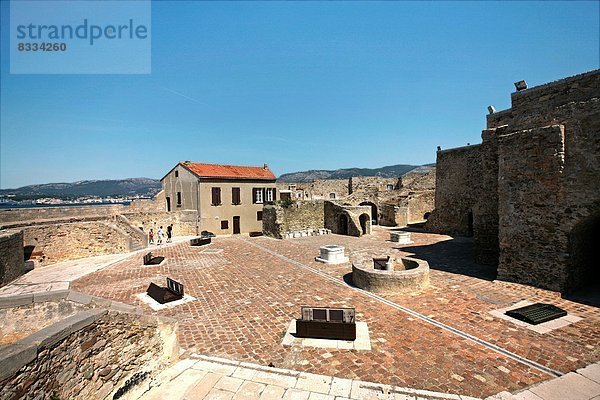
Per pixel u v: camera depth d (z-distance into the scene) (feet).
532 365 17.17
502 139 32.14
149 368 16.71
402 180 119.96
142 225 74.64
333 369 17.53
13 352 10.36
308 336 21.35
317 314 21.67
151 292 31.53
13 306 21.07
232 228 88.53
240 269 43.01
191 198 85.35
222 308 27.89
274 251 56.85
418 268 31.94
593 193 25.71
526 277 30.35
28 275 42.91
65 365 12.49
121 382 15.15
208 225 83.71
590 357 17.76
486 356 18.29
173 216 80.18
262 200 95.35
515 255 31.32
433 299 28.02
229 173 91.04
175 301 29.99
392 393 14.74
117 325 15.20
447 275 35.78
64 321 13.26
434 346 19.66
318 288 33.06
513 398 14.15
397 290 30.19
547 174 28.58
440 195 73.72
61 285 37.14
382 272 31.17
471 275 35.37
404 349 19.43
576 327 21.45
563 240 27.61
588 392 14.56
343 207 79.51
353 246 59.77
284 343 20.76
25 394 10.62
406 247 57.00
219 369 17.54
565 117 27.73
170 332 18.26
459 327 22.17
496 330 21.48
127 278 39.65
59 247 52.19
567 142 27.40
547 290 28.53
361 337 21.08
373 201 100.73
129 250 58.75
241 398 14.78
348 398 14.49
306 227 84.53
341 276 37.81
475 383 15.80
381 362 18.07
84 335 13.50
